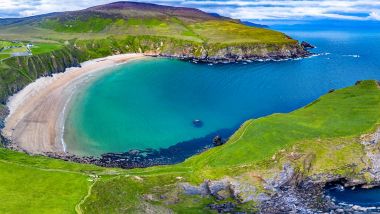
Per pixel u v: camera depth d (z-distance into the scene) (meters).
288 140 93.56
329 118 105.38
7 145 108.12
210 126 126.75
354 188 84.81
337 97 123.00
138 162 101.44
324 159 88.62
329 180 85.94
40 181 79.94
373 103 112.75
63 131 120.75
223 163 87.12
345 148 90.56
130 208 73.19
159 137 117.94
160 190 80.06
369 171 87.12
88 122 128.88
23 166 86.12
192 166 90.38
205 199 79.31
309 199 80.31
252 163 85.88
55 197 74.19
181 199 78.56
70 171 84.88
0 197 72.94
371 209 76.88
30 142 111.62
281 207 77.06
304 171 86.62
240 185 81.62
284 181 83.81
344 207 77.56
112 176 83.44
